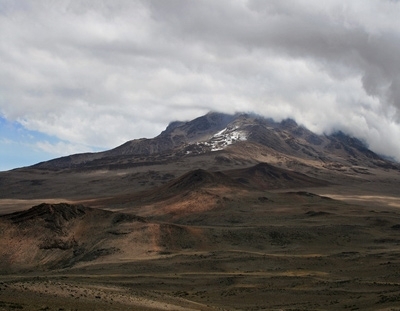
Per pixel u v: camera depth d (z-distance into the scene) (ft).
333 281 299.58
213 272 350.02
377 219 586.86
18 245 421.59
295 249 452.35
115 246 427.33
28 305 152.87
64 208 467.52
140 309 174.09
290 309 232.32
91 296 186.70
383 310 203.51
